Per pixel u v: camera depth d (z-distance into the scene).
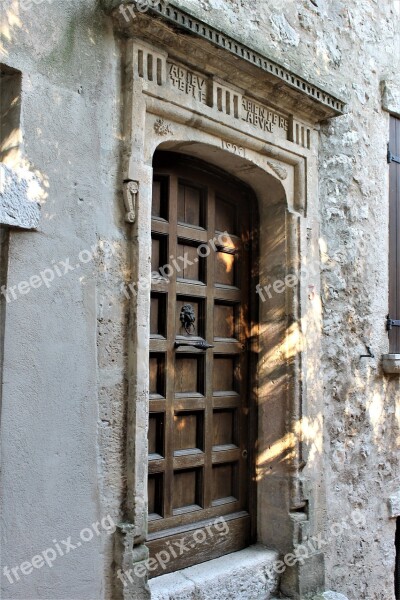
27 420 2.22
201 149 3.08
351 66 3.95
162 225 3.06
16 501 2.18
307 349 3.44
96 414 2.45
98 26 2.55
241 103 3.15
